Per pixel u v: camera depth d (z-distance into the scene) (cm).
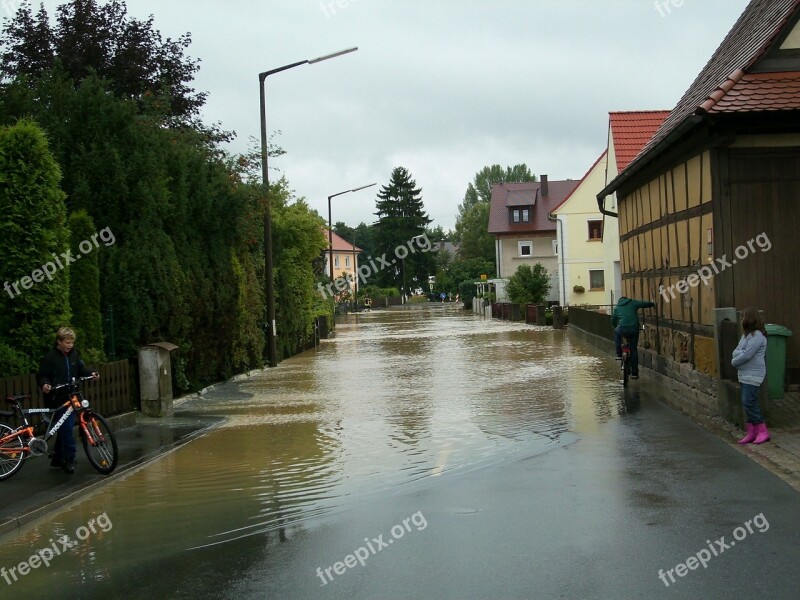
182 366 1603
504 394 1485
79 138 1431
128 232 1432
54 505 795
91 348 1274
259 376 2069
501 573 545
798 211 1126
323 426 1220
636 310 1503
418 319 5475
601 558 566
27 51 2817
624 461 870
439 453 973
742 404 955
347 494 793
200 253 1750
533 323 4166
